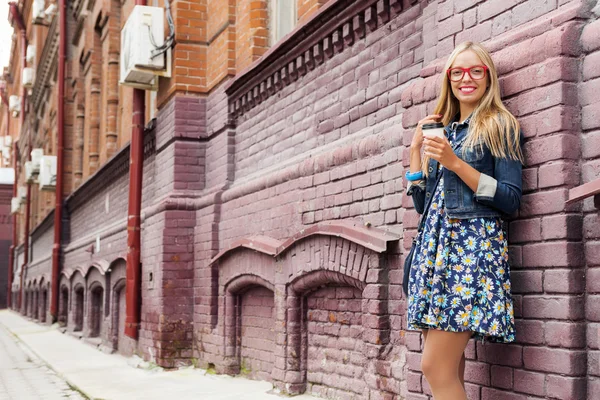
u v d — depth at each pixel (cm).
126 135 1359
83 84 1889
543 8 327
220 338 766
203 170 874
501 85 334
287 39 627
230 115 797
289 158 662
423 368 308
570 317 294
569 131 303
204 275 820
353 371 541
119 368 923
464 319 296
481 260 300
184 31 880
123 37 948
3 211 4194
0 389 812
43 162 2005
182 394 666
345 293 557
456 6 379
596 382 290
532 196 315
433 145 295
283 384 615
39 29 2828
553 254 302
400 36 501
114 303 1184
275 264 641
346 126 568
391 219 488
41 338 1579
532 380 309
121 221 1227
